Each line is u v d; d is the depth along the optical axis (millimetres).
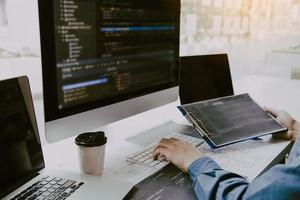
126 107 1020
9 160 726
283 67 2910
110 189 723
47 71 764
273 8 2801
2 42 997
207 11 1953
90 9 854
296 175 610
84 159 796
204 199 707
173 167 864
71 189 718
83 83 866
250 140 1065
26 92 796
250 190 654
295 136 1073
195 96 1341
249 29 2551
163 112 1375
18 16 1022
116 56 960
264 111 1176
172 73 1203
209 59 1400
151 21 1070
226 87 1464
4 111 728
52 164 880
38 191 708
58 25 775
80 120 869
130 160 900
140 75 1062
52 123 795
